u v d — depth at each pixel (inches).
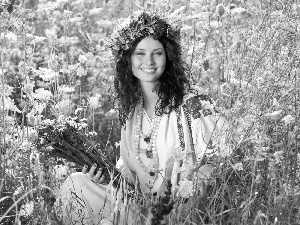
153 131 162.6
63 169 165.0
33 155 160.1
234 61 203.6
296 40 183.0
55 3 188.5
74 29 266.4
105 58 221.1
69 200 152.2
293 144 172.2
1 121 167.8
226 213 154.2
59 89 179.9
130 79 164.7
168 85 161.6
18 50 232.4
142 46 159.6
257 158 150.7
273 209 144.3
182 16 197.9
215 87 203.0
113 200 144.9
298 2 188.4
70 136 152.1
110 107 219.9
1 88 167.2
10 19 171.5
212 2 217.3
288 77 175.5
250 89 170.7
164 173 162.2
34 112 163.8
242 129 156.3
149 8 192.5
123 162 171.0
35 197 155.9
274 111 166.7
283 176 153.1
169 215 138.0
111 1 274.8
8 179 162.6
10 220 156.9
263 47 188.5
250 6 212.2
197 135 157.0
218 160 152.3
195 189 147.3
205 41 208.5
